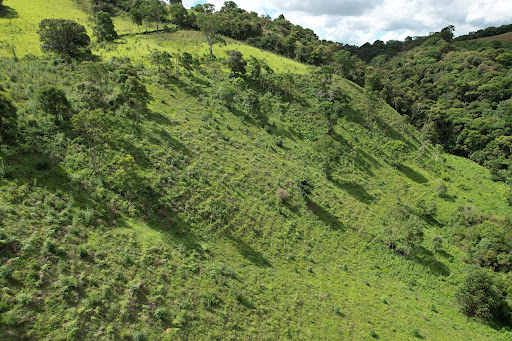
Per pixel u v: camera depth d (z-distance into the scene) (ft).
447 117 345.72
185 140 180.86
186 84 255.91
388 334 109.91
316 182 205.16
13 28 289.94
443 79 448.65
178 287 95.50
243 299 103.71
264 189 175.11
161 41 367.86
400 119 324.19
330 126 265.54
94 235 97.55
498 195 239.09
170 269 99.91
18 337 64.64
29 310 69.72
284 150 226.79
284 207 169.48
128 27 410.72
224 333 88.84
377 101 304.50
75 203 105.60
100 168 127.44
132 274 91.76
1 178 99.50
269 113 264.31
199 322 87.97
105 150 138.72
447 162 288.51
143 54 298.97
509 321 131.34
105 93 189.78
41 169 112.06
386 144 274.36
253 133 229.25
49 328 68.90
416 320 122.01
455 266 163.84
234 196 156.76
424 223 198.70
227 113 238.07
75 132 138.31
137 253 99.50
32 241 83.92
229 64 298.35
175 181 144.36
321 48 425.28
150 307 85.05
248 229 142.72
